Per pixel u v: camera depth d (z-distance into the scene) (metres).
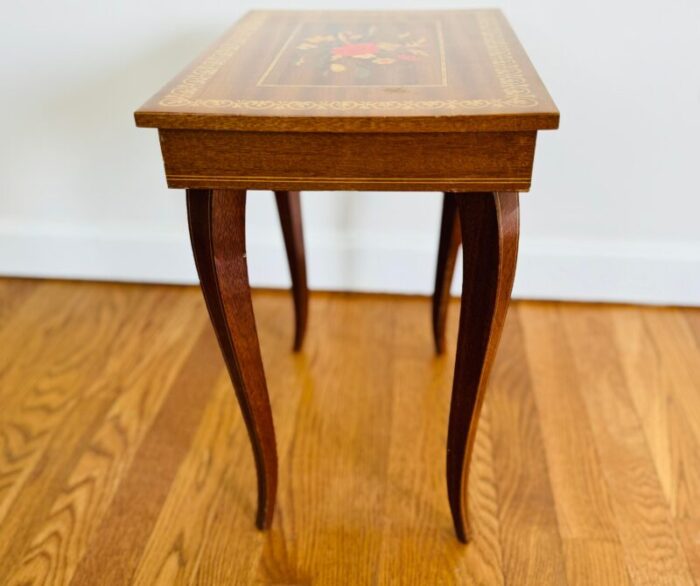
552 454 0.95
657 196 1.16
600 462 0.93
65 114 1.18
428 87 0.60
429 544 0.83
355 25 0.83
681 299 1.25
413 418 1.02
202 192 0.59
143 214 1.29
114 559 0.81
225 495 0.90
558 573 0.79
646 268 1.22
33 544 0.83
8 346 1.18
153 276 1.35
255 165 0.57
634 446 0.96
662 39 1.01
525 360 1.13
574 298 1.28
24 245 1.34
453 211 0.93
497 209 0.58
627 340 1.18
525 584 0.78
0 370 1.12
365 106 0.55
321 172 0.57
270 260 1.30
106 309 1.29
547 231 1.22
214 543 0.83
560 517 0.85
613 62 1.04
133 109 1.17
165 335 1.21
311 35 0.79
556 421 1.00
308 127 0.54
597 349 1.16
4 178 1.27
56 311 1.28
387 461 0.95
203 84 0.62
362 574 0.80
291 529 0.85
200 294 1.33
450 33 0.79
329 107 0.55
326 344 1.18
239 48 0.74
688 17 0.99
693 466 0.92
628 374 1.10
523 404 1.04
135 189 1.26
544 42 1.03
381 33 0.79
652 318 1.23
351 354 1.16
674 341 1.17
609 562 0.80
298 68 0.66
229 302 0.65
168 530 0.85
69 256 1.34
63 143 1.22
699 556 0.80
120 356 1.16
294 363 1.13
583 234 1.21
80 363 1.14
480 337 0.65
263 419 0.75
